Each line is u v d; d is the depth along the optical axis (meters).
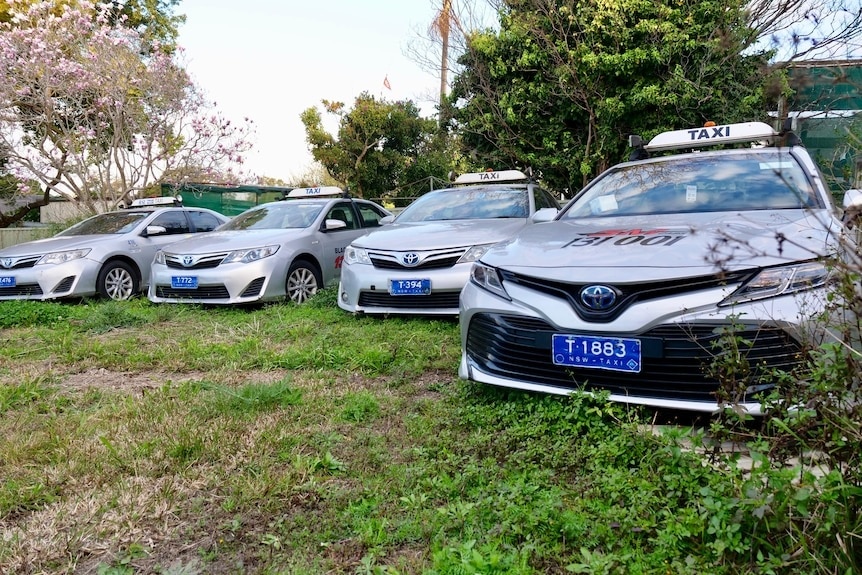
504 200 7.17
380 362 4.62
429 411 3.53
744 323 2.63
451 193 7.67
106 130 13.70
